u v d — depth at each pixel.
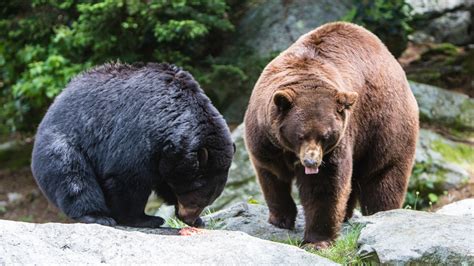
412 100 12.50
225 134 10.25
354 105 10.89
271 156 11.16
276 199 11.89
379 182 12.32
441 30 24.89
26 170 23.47
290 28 22.38
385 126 11.85
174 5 20.27
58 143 10.02
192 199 10.14
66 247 8.72
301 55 11.33
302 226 12.33
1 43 22.59
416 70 23.59
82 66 20.98
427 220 10.14
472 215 12.05
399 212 10.70
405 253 9.18
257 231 12.00
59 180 10.00
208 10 21.33
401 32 22.78
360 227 10.70
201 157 9.96
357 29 12.10
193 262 8.53
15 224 9.08
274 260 8.64
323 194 10.85
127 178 9.99
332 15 22.50
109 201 10.26
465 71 23.64
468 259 8.95
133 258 8.61
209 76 21.41
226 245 8.88
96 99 10.12
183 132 9.81
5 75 23.39
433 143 20.05
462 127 21.20
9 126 24.00
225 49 22.72
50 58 20.67
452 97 21.64
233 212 12.89
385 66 11.96
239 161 18.83
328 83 10.51
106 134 9.98
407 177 12.48
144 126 9.84
